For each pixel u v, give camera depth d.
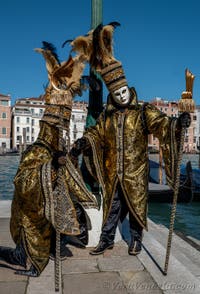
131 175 4.45
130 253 4.46
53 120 4.05
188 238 7.43
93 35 4.46
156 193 15.99
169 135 4.07
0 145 81.25
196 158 65.25
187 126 3.85
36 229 3.84
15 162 52.34
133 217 4.50
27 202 3.73
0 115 81.31
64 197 3.93
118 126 4.48
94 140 4.55
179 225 12.17
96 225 4.82
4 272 3.90
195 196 16.42
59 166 3.75
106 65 4.46
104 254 4.50
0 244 4.99
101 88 5.36
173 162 4.06
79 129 79.19
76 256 4.44
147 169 4.55
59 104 4.06
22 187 3.64
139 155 4.47
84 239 4.58
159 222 12.70
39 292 3.45
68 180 4.21
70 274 3.90
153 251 4.56
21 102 86.75
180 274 3.88
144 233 5.37
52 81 4.14
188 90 4.08
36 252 3.83
